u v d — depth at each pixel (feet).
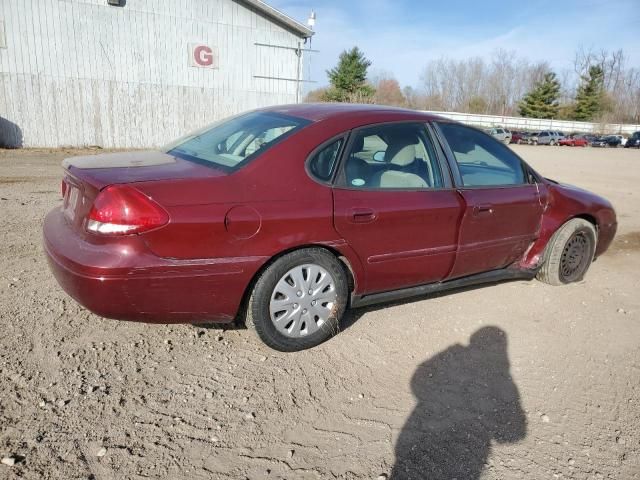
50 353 10.30
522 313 14.24
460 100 280.10
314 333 11.23
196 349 11.00
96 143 61.05
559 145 157.79
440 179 12.81
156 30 60.85
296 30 67.26
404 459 8.21
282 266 10.35
